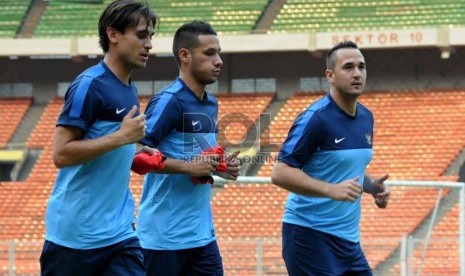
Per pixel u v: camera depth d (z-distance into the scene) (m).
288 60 80.06
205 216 21.84
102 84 17.31
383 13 82.44
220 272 22.12
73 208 17.41
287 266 21.72
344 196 19.62
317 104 21.03
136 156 18.67
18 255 47.66
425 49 77.50
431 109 74.88
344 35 75.06
